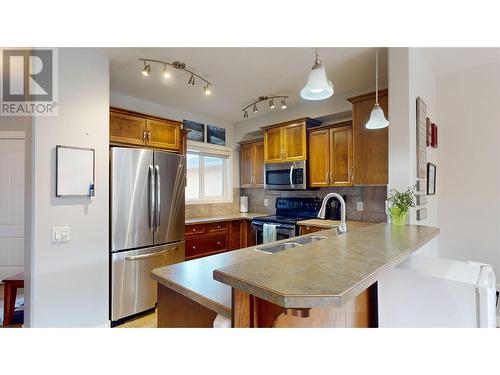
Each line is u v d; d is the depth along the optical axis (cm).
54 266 203
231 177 488
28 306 197
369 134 285
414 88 225
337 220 354
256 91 339
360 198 344
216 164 479
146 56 244
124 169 253
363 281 75
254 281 74
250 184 462
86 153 221
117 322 250
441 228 299
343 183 328
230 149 488
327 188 378
